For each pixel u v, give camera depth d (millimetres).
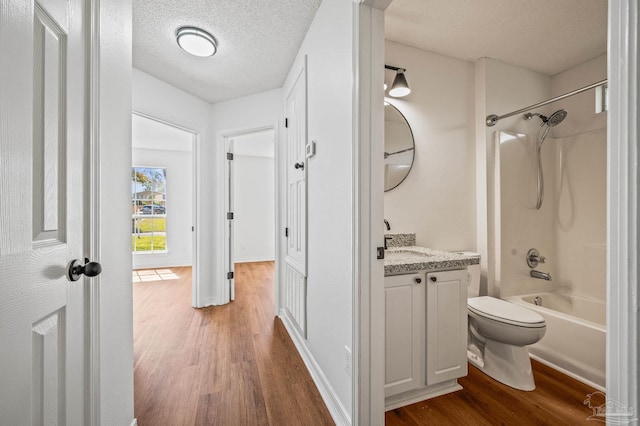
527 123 2416
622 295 374
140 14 1712
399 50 2068
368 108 1182
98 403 930
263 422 1382
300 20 1772
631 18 363
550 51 2186
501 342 1751
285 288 2605
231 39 1969
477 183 2312
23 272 603
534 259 2357
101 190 982
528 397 1593
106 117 1018
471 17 1819
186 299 3342
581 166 2330
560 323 1868
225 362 1931
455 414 1464
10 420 571
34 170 647
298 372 1815
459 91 2266
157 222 5391
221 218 3125
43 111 675
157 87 2525
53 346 724
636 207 363
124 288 1171
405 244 2059
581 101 2352
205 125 3039
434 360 1550
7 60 550
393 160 2035
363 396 1186
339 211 1379
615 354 380
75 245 821
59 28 736
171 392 1604
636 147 361
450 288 1588
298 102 2123
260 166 6098
